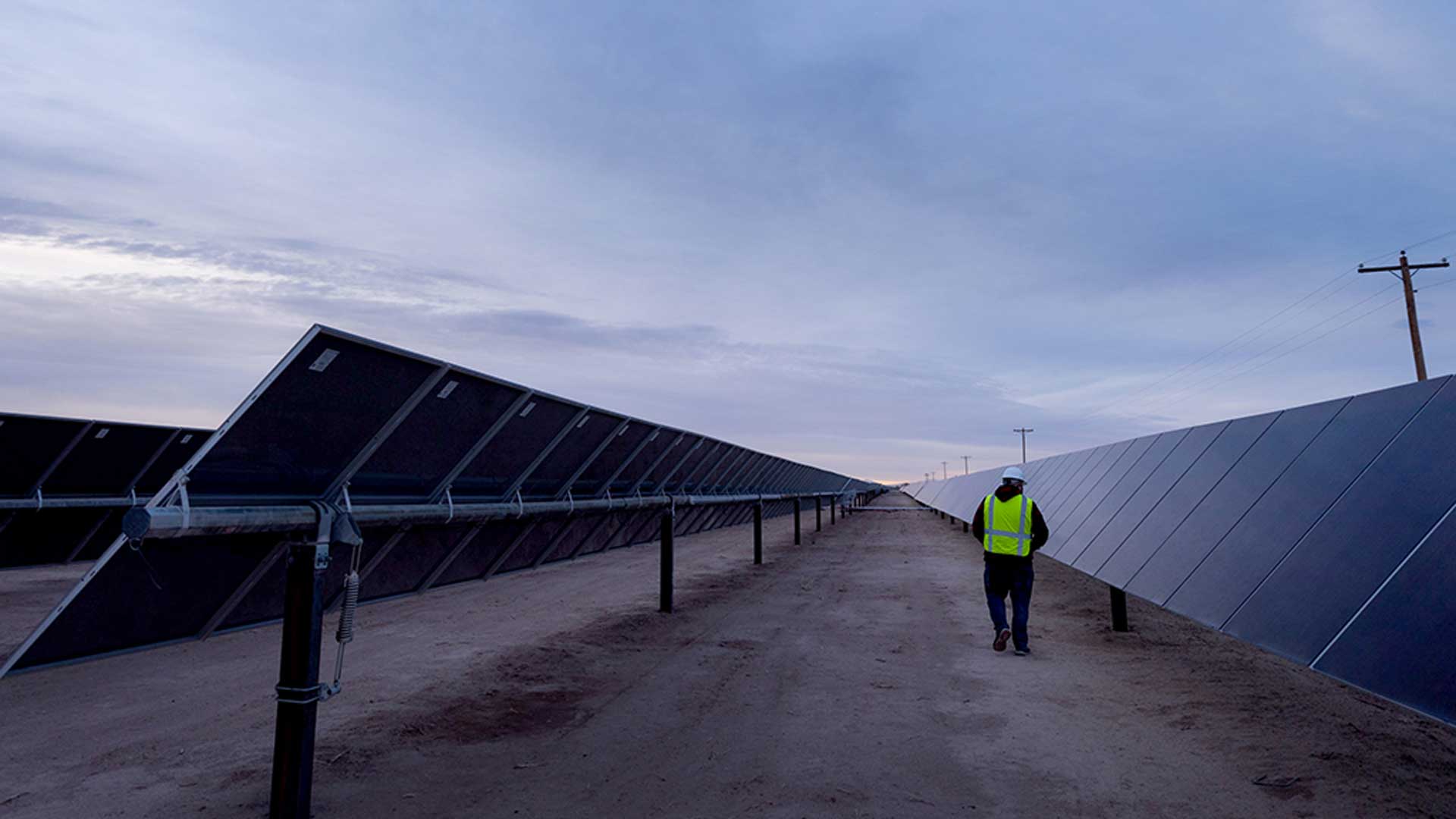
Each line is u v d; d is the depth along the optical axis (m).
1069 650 8.42
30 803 4.20
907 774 4.76
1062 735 5.50
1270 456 7.05
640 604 11.37
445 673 7.10
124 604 4.49
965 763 4.94
